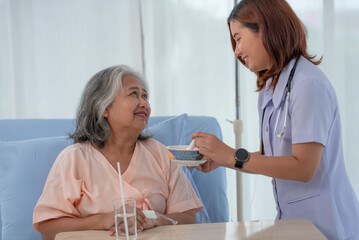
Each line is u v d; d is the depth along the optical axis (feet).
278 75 4.35
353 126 8.48
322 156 4.09
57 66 8.14
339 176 4.25
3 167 5.41
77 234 3.77
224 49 8.51
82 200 4.56
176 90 8.48
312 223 3.93
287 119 4.16
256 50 4.27
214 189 6.57
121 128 4.92
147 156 5.15
